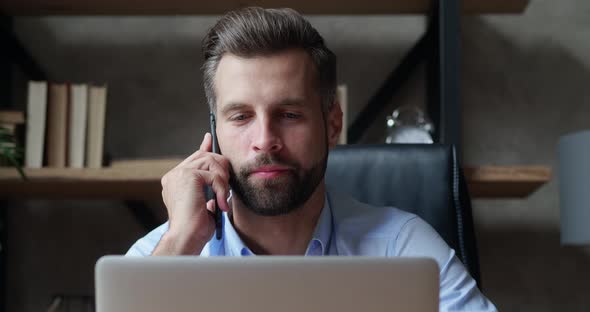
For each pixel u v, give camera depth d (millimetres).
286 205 1155
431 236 1284
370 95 2635
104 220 2652
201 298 725
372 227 1298
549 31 2678
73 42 2686
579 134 2238
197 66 2676
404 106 2596
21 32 2682
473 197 2559
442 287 1224
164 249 1162
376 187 1479
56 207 2658
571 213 2250
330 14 2562
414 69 2580
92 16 2637
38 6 2527
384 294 727
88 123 2322
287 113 1154
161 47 2682
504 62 2664
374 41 2650
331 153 1513
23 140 2332
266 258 727
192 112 2656
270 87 1138
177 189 1206
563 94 2654
